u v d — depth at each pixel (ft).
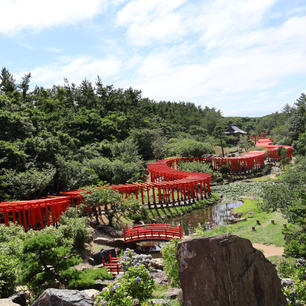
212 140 334.24
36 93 301.22
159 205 124.67
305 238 49.78
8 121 122.42
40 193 103.45
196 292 17.30
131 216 101.24
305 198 54.03
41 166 114.62
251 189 155.43
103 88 333.83
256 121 549.54
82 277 41.55
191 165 188.44
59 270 40.88
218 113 556.92
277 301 17.42
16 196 93.30
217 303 16.61
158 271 47.44
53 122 223.10
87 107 320.50
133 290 27.58
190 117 467.11
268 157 259.80
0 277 33.63
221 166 203.82
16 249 42.16
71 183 118.83
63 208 92.12
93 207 99.50
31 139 119.85
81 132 228.02
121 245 77.36
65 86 322.96
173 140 285.84
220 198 142.61
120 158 190.29
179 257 18.33
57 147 128.67
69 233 70.03
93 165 158.10
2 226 61.87
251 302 16.46
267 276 17.30
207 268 17.06
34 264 39.29
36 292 40.68
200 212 121.49
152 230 79.20
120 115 305.94
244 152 305.73
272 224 83.46
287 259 52.13
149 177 194.70
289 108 465.88
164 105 493.77
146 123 319.68
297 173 80.69
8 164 103.30
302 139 247.09
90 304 27.32
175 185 127.24
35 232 61.11
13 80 245.04
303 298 23.61
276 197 72.59
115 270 53.93
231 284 16.37
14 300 30.86
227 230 85.97
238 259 16.80
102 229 87.04
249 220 95.09
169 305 26.63
